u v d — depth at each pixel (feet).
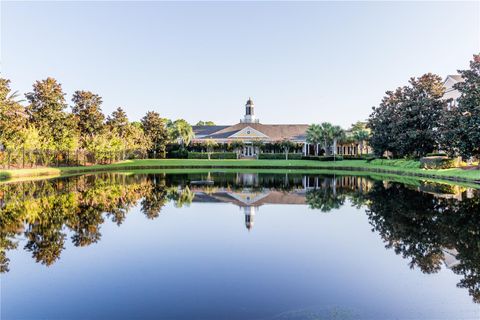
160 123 230.27
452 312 19.27
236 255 28.86
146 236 34.76
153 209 49.42
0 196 59.06
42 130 127.54
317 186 79.41
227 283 23.24
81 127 164.25
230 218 43.65
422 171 106.01
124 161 187.42
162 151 228.22
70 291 21.95
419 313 19.20
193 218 43.52
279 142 219.61
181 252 29.66
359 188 74.02
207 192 68.69
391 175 112.88
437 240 32.04
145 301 20.65
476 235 33.24
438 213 43.65
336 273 24.89
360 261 27.25
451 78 147.64
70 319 18.67
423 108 126.31
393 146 144.36
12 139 103.71
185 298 21.02
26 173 102.12
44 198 57.21
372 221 40.73
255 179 99.66
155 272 25.11
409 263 26.63
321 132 198.70
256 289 22.27
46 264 26.63
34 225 38.47
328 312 19.35
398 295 21.36
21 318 18.75
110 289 22.26
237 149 224.74
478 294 21.34
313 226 38.99
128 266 26.25
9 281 23.48
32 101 135.44
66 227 37.76
